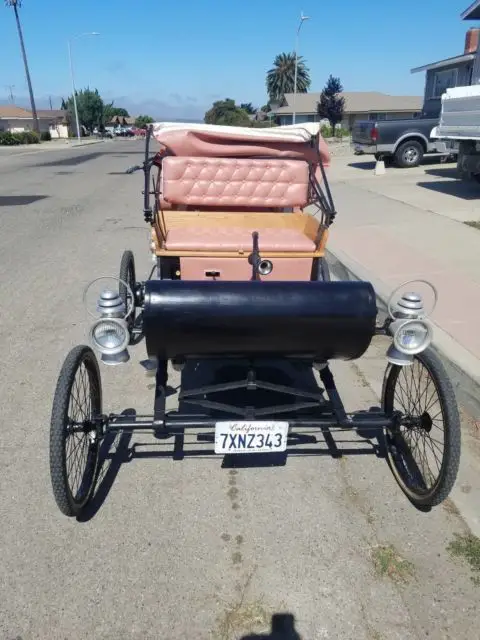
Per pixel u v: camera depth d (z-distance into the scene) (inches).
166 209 203.6
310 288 109.7
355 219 382.6
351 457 139.8
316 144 191.8
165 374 131.0
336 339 112.1
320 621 95.5
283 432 118.5
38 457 137.3
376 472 134.0
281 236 164.6
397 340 112.7
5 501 122.5
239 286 108.7
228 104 2871.6
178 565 106.4
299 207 203.6
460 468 133.8
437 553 109.7
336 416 123.8
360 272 259.1
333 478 131.8
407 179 583.5
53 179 735.7
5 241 355.9
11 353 191.9
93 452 127.9
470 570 105.7
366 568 106.1
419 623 95.2
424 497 118.2
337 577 104.1
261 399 155.0
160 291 107.0
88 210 482.0
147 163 184.7
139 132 3501.5
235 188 196.7
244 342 111.7
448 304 213.2
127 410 159.0
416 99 2541.8
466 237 316.5
